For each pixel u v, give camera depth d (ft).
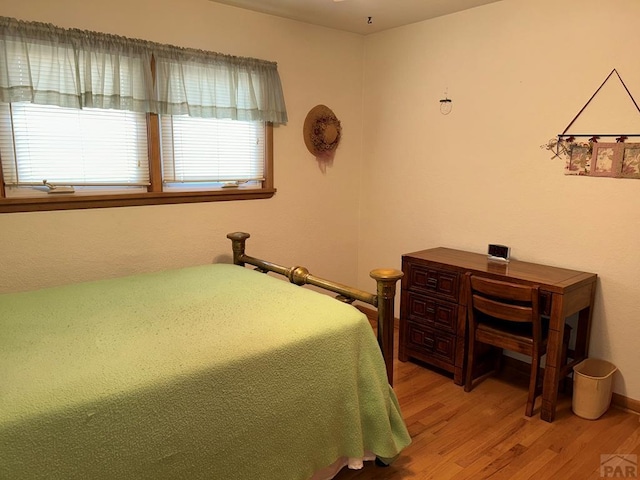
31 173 7.96
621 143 8.03
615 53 7.95
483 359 9.70
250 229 10.69
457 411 8.37
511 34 9.23
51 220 8.11
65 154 8.24
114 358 4.98
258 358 5.29
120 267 8.96
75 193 8.35
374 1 9.41
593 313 8.67
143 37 8.62
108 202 8.61
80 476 4.20
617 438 7.55
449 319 9.37
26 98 7.48
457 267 9.09
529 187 9.31
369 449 6.51
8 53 7.32
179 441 4.73
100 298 7.03
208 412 4.92
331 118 11.62
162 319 6.15
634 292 8.16
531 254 9.43
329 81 11.56
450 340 9.41
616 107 8.04
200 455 4.89
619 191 8.14
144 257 9.23
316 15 10.36
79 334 5.61
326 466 6.04
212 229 10.08
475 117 10.01
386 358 6.78
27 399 4.17
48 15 7.64
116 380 4.55
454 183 10.59
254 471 5.33
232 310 6.53
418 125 11.15
